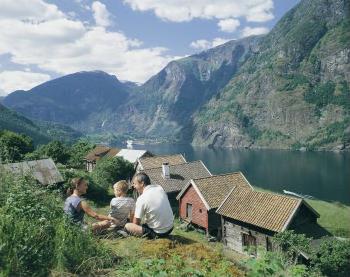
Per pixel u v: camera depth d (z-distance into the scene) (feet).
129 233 27.50
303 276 17.58
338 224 167.12
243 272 21.25
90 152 292.81
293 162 569.64
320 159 608.60
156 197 27.84
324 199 277.85
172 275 18.69
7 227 18.90
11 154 32.60
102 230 28.12
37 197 26.40
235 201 115.75
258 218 103.71
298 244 81.82
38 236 19.71
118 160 197.26
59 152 273.33
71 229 22.58
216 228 126.41
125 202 29.35
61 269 18.90
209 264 21.27
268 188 334.24
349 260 74.74
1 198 25.52
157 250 23.40
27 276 17.48
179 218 140.97
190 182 133.28
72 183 29.22
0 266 16.94
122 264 20.88
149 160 199.41
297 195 293.23
